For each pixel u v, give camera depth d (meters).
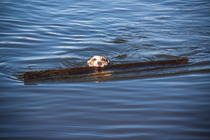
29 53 26.58
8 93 16.89
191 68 22.23
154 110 14.42
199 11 45.53
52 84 18.78
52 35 32.62
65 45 29.59
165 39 32.09
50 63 24.16
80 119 13.55
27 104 15.26
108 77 20.38
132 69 22.16
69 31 34.44
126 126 12.83
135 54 27.50
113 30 35.56
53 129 12.57
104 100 15.84
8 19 37.88
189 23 38.59
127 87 17.98
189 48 28.88
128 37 33.03
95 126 12.87
